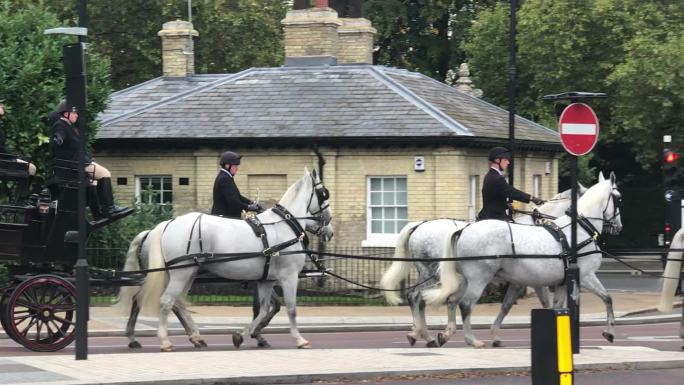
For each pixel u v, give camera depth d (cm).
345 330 2456
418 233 1962
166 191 3253
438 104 3288
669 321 2783
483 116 3428
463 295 1903
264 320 1934
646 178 5616
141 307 1811
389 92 3256
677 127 4438
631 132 4566
